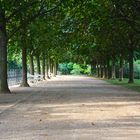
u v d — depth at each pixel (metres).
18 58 91.62
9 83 59.97
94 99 32.38
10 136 15.19
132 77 66.44
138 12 45.66
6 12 43.31
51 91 44.31
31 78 70.31
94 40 58.66
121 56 75.31
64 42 58.00
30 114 22.27
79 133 15.69
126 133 15.64
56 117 20.80
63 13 46.69
